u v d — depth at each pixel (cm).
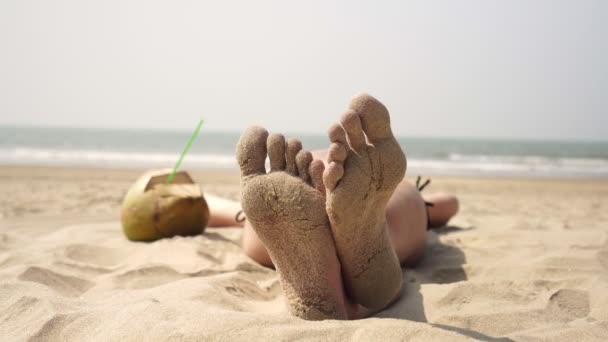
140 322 54
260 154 62
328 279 61
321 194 60
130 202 111
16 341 54
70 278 79
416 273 90
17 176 314
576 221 160
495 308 68
